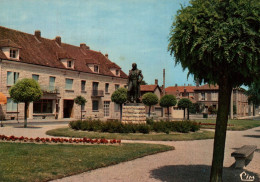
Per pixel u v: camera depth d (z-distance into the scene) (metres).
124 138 14.44
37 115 34.84
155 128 16.91
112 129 16.53
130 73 18.72
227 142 14.46
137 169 7.54
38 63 35.12
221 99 5.81
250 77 5.91
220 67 5.54
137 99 18.61
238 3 5.17
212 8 5.33
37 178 6.18
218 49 5.16
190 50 5.43
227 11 5.23
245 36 5.07
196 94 65.12
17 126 21.70
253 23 5.10
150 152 10.05
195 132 18.23
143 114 18.62
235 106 59.81
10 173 6.45
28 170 6.81
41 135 15.60
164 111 60.25
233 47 5.05
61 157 8.56
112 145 11.44
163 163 8.41
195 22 5.31
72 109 40.88
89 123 17.92
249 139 16.08
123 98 39.19
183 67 6.11
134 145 11.58
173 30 5.71
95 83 45.69
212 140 14.83
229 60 5.08
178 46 5.57
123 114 18.52
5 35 35.25
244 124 30.03
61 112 38.50
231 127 24.34
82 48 49.97
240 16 5.15
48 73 36.59
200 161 8.79
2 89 30.67
